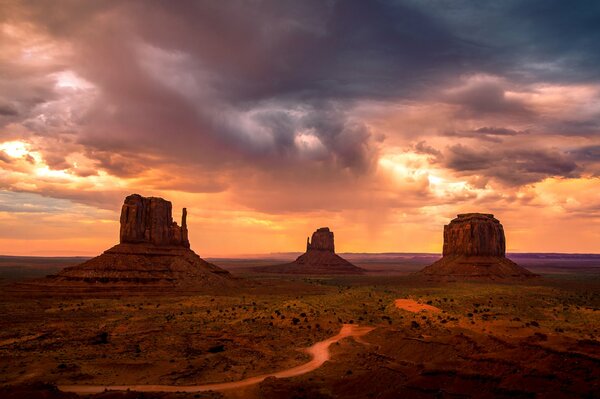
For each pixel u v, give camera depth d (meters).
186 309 148.88
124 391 64.62
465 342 75.94
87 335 105.38
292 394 65.25
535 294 176.62
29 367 78.56
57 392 61.97
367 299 154.12
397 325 116.12
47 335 106.38
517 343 68.12
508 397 55.50
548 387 55.38
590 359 58.38
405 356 79.25
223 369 79.50
